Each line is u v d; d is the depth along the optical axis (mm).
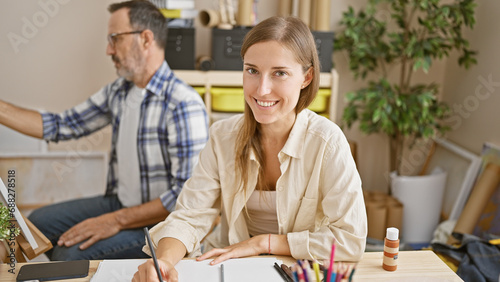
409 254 1189
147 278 998
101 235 1728
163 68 1812
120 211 1754
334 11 2703
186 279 1048
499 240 1758
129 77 1818
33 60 2514
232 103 2461
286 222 1277
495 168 2262
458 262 1740
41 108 2570
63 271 1065
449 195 2609
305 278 859
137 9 1760
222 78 2414
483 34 2463
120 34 1760
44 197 2623
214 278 1055
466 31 2631
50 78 2547
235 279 1045
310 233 1188
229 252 1155
